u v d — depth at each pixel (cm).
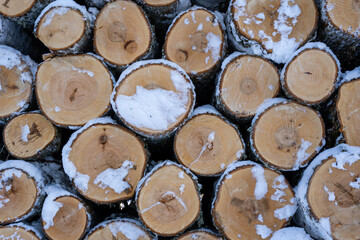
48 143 189
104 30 187
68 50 184
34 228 186
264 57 183
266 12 184
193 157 181
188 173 178
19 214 185
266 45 183
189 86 181
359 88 180
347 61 199
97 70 186
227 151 181
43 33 185
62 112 186
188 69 187
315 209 174
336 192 173
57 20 184
